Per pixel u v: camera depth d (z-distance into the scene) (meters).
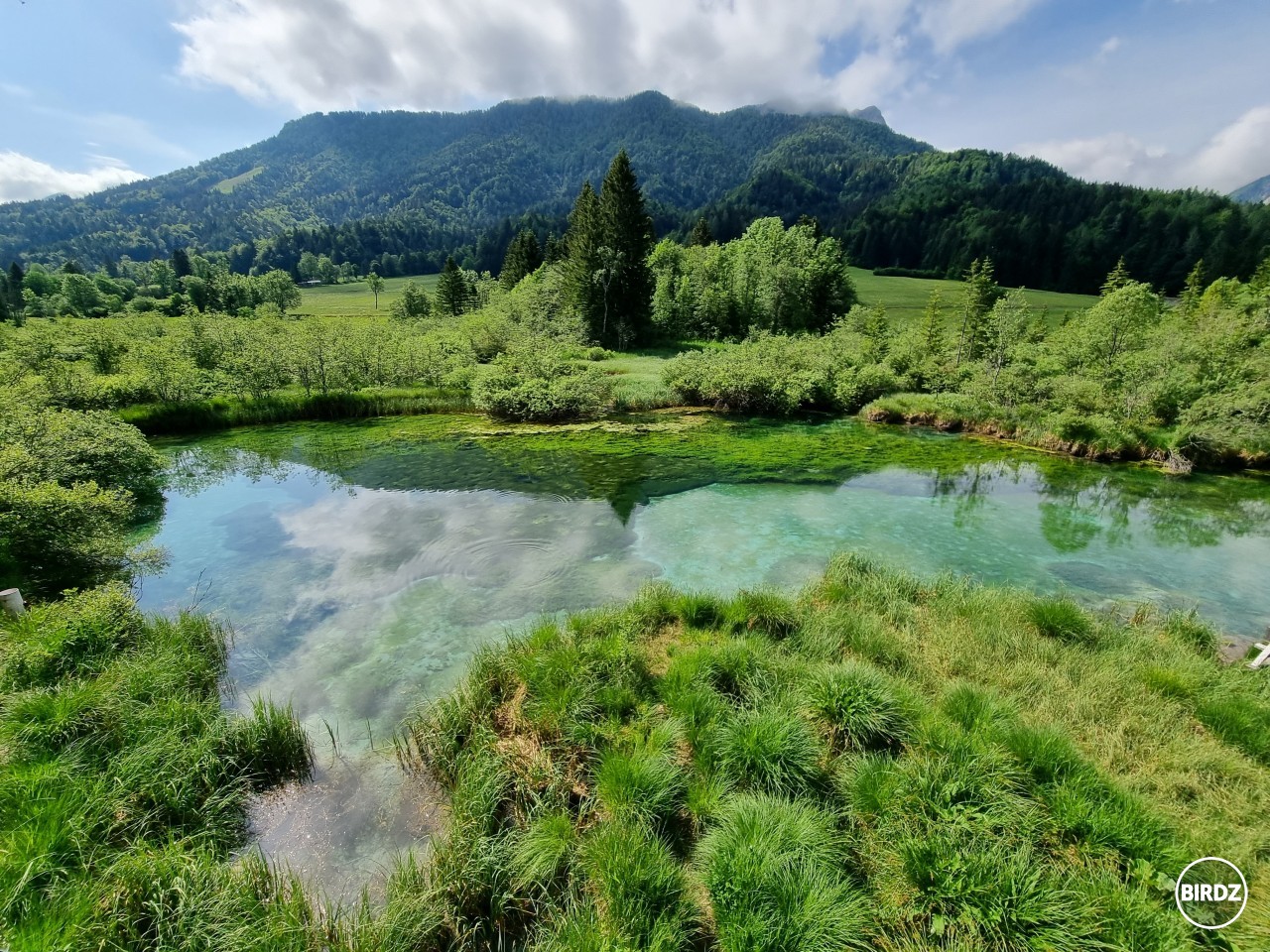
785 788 4.16
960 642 6.39
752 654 5.66
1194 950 3.00
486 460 15.10
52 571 7.82
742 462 15.30
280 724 4.91
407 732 5.31
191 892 3.40
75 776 4.09
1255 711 5.01
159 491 12.52
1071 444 16.75
